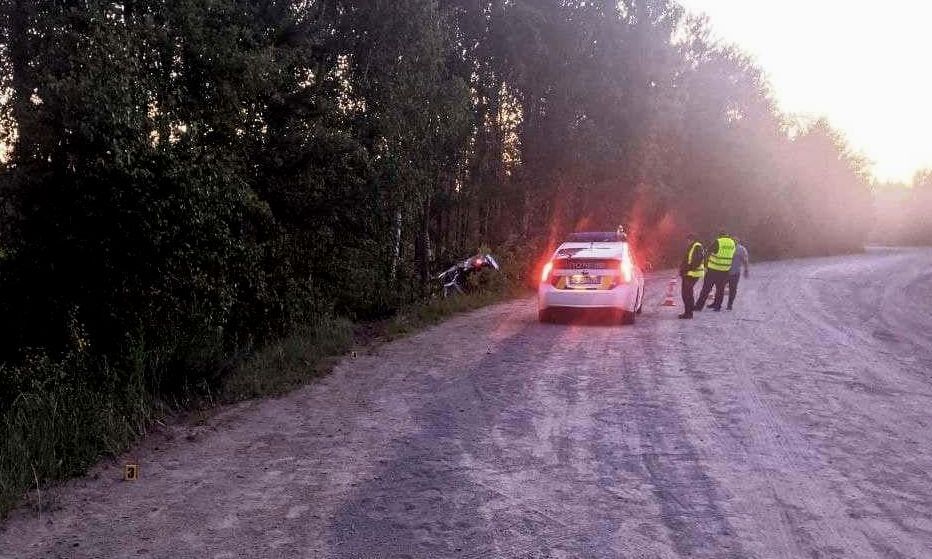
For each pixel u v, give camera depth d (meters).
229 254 7.62
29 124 6.29
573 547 3.69
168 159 6.62
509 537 3.82
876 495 4.43
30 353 6.11
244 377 7.64
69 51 6.89
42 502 4.38
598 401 6.95
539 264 22.30
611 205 28.31
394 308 13.45
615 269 12.12
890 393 7.32
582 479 4.74
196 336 7.43
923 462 5.07
